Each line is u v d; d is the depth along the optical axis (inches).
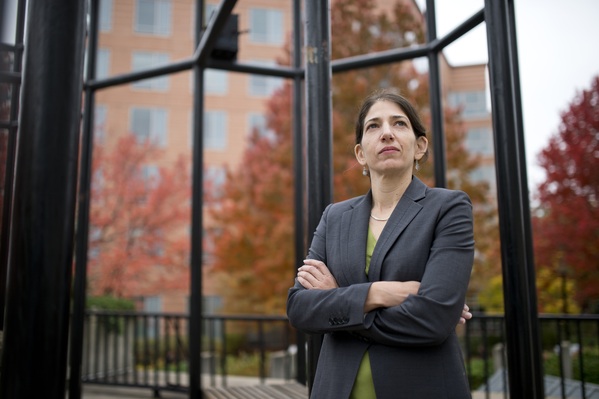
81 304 165.0
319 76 83.5
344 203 66.7
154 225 463.8
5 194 108.0
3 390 60.2
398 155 60.5
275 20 729.0
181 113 693.9
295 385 162.7
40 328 60.8
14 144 109.0
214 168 717.3
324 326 55.7
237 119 735.7
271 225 414.6
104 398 194.1
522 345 85.1
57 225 62.9
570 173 286.8
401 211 59.4
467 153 370.3
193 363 160.9
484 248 365.1
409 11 370.0
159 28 692.1
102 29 678.5
